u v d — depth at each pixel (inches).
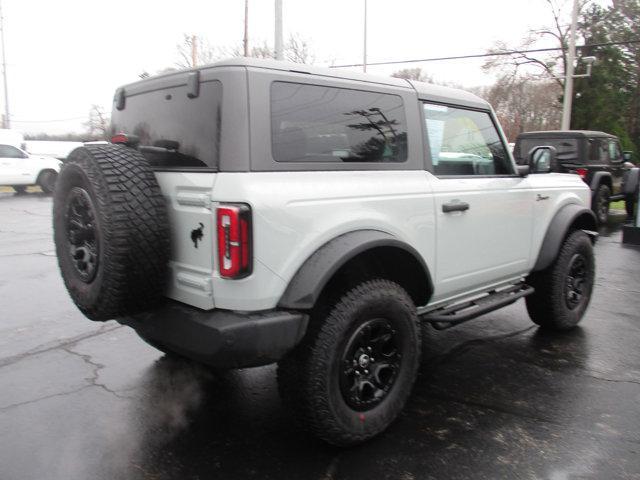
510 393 145.7
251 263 100.9
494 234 157.0
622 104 1263.5
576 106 1197.7
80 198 110.8
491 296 167.0
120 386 151.7
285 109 108.7
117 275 103.4
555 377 155.8
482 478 108.0
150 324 116.0
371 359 120.1
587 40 1188.5
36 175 767.7
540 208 176.2
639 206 377.1
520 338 188.9
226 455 117.2
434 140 142.3
